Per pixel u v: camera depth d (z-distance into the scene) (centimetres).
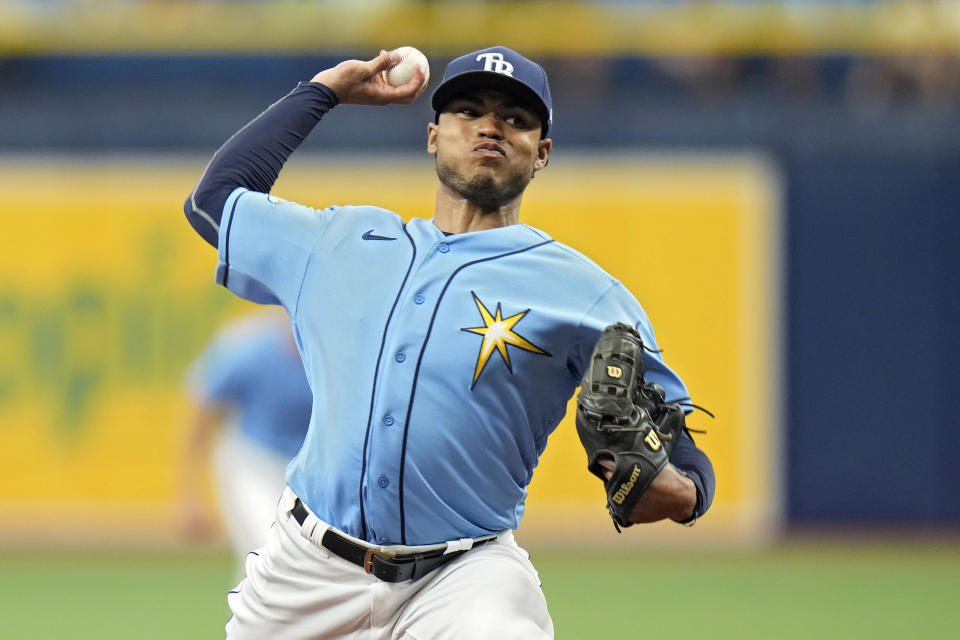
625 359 1193
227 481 2209
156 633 2795
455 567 1278
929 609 3066
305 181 4103
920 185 4025
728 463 4072
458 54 4372
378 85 1483
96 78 4459
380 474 1261
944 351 4025
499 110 1339
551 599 3209
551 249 1319
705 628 2848
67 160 4116
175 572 3631
